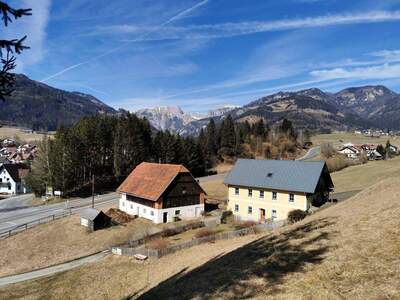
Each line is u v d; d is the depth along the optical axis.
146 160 101.50
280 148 150.75
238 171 57.56
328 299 12.26
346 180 80.00
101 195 81.69
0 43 8.93
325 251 17.61
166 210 56.81
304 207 48.97
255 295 14.43
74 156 84.62
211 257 27.97
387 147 147.25
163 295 19.25
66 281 32.47
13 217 63.19
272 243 23.25
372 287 12.34
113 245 45.03
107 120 103.06
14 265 40.66
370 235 17.98
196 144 117.75
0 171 107.00
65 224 54.28
